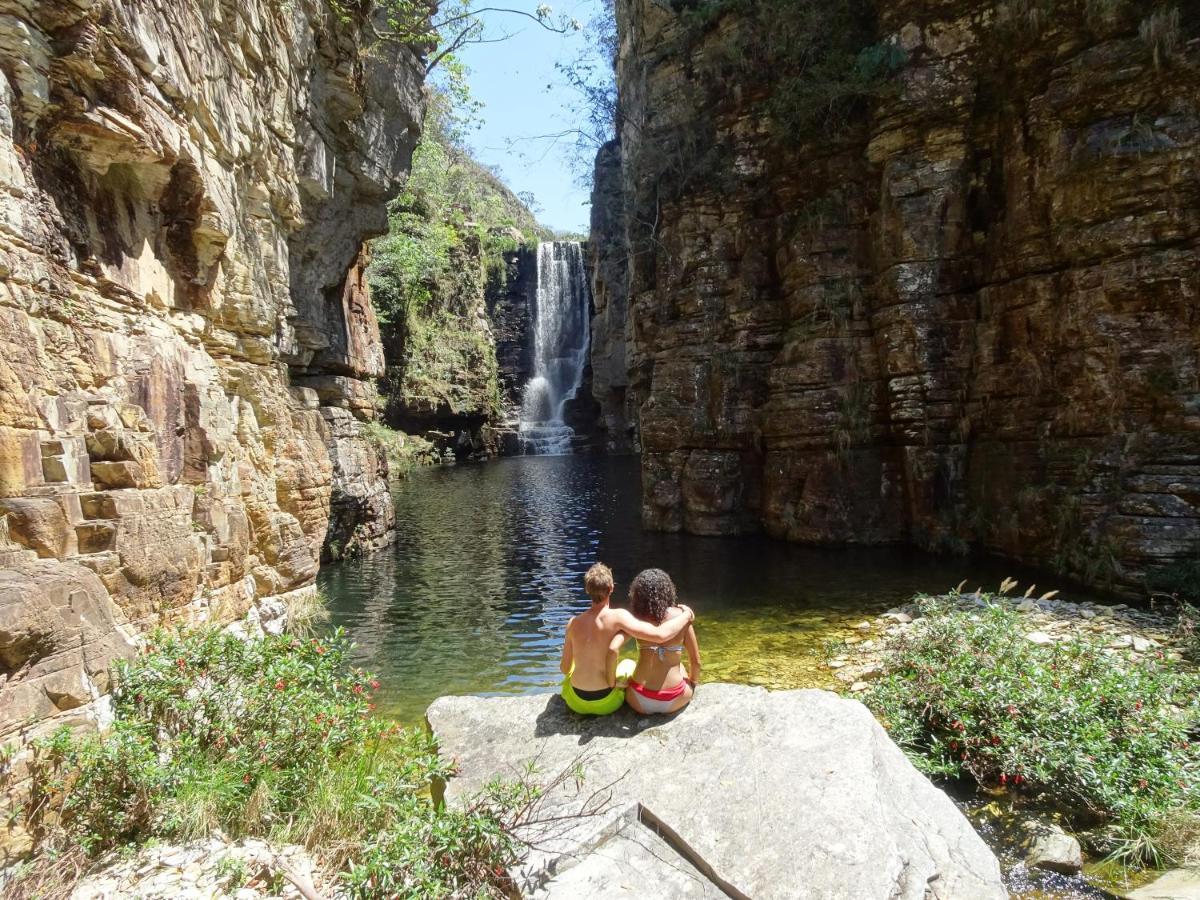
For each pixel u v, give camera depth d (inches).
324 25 464.4
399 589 507.5
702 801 139.1
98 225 216.8
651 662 166.1
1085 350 426.9
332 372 621.6
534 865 127.2
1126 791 183.3
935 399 538.0
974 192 530.6
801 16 609.3
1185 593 356.5
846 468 585.9
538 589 498.9
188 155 257.9
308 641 213.3
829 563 522.3
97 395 206.1
